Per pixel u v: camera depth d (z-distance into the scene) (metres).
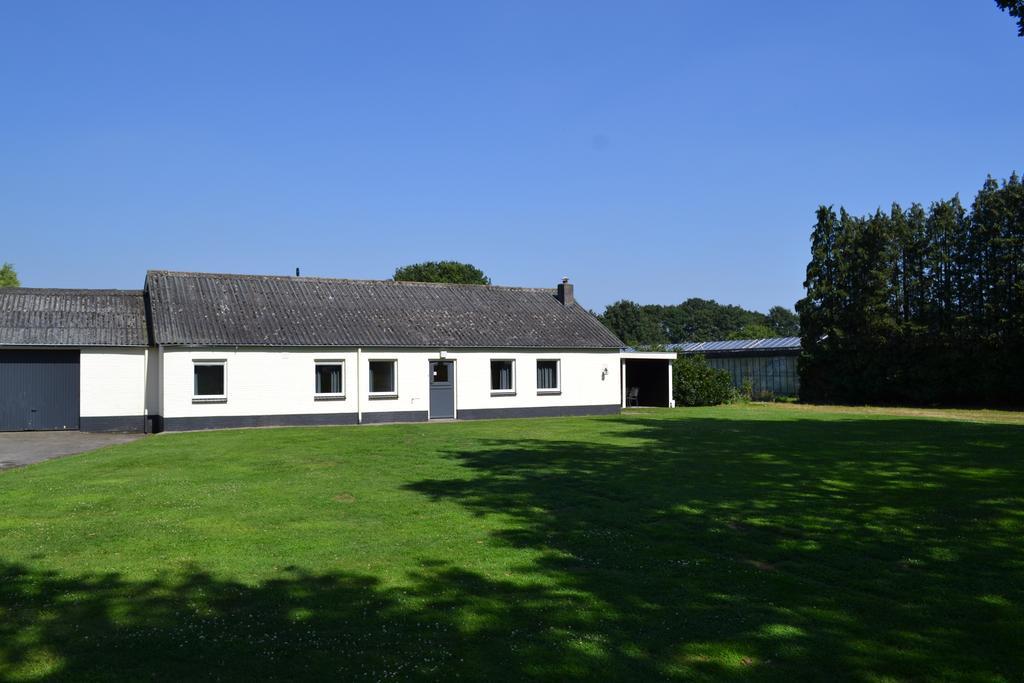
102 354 27.00
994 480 12.86
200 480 13.61
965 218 43.62
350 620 6.39
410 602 6.83
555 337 34.22
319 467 15.32
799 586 7.21
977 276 42.66
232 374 27.22
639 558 8.21
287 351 28.14
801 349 49.84
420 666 5.46
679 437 21.44
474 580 7.47
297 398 28.25
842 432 22.84
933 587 7.12
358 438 21.83
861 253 46.22
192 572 7.75
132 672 5.38
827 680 5.23
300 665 5.50
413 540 9.05
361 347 29.39
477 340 31.97
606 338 35.62
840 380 46.97
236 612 6.59
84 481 13.55
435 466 15.36
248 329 27.95
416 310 33.06
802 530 9.34
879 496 11.46
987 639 5.89
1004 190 42.16
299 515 10.47
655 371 41.31
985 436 21.11
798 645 5.82
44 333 26.52
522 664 5.50
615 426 26.02
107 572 7.75
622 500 11.41
